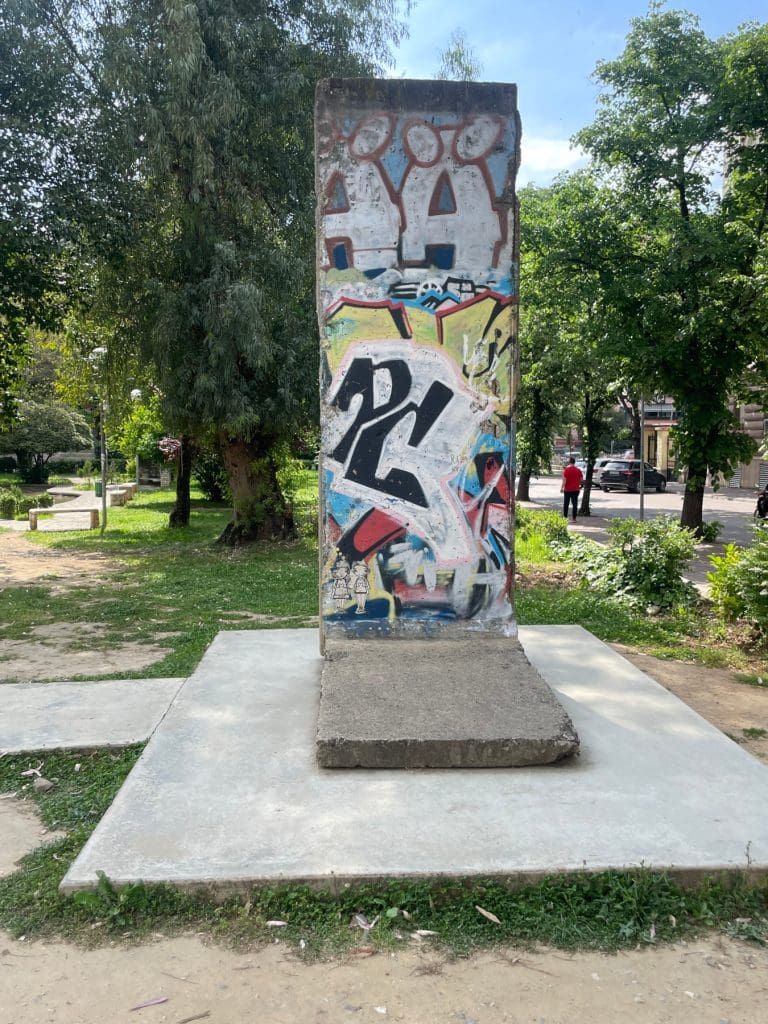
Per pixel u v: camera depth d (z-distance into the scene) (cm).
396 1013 235
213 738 406
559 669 526
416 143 502
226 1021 232
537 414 2469
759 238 1354
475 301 507
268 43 1310
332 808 332
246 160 1295
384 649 489
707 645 681
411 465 508
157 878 284
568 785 354
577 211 1525
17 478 4350
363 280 504
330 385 505
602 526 1992
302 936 268
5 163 1067
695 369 1485
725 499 2950
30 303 1238
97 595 983
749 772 370
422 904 280
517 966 256
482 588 511
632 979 250
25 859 322
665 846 304
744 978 251
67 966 256
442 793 346
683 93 1425
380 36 1409
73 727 453
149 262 1319
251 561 1274
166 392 1320
